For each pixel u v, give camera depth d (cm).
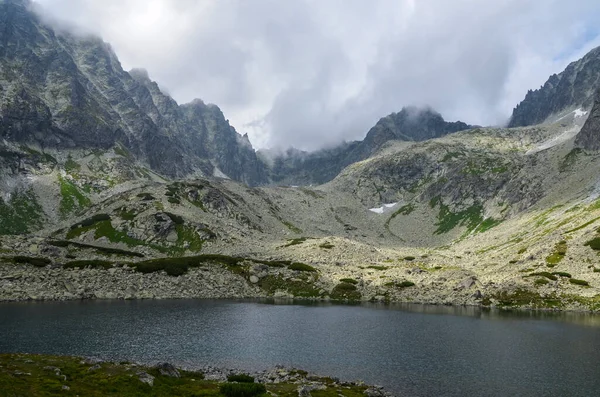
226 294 12431
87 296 10631
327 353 6125
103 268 12156
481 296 11744
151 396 3531
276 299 12156
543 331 7712
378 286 13225
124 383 3697
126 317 8294
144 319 8194
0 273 10575
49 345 5941
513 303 11138
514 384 4756
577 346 6569
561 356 5972
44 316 7975
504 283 12344
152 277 12356
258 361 5659
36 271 11144
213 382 4284
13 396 2964
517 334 7450
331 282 13638
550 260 13925
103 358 5381
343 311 10056
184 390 3822
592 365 5519
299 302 11631
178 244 17925
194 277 12925
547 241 16225
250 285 13212
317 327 8019
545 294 11375
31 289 10269
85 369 4103
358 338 7119
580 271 12625
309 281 13575
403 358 5862
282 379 4703
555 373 5172
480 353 6138
